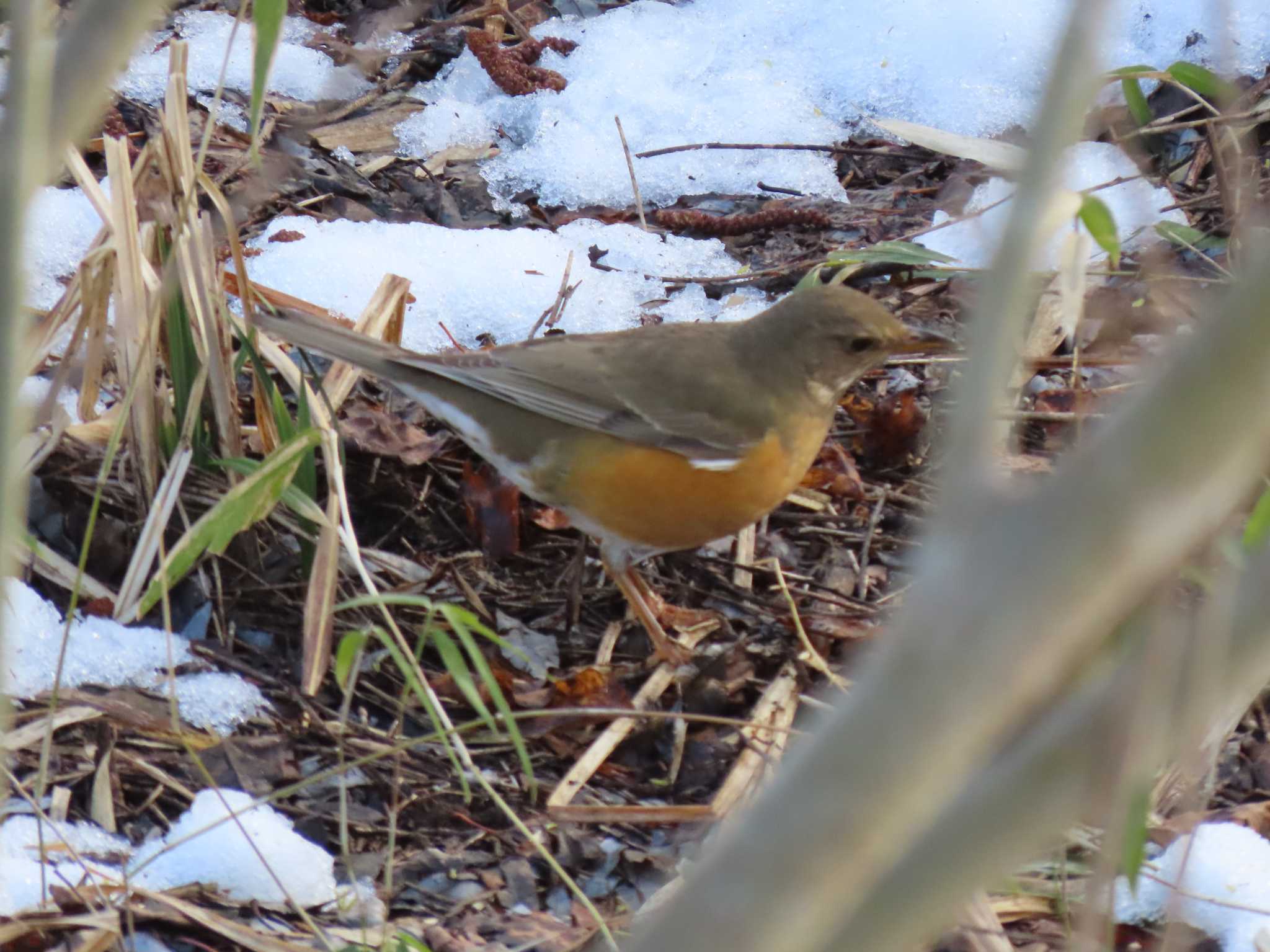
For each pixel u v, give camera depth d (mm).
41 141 2613
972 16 14883
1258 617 2254
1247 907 7090
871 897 2045
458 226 12953
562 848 7605
